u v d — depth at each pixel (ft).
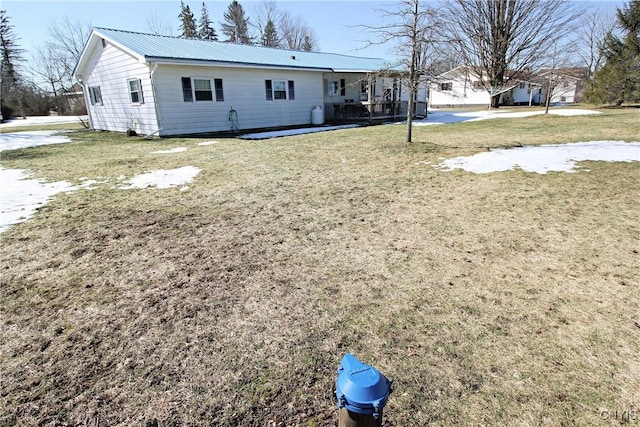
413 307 7.68
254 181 18.89
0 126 66.28
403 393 5.47
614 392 5.38
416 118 59.52
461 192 15.93
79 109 102.99
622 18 61.77
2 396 5.61
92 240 11.82
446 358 6.17
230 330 7.09
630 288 8.16
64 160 26.86
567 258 9.69
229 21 146.30
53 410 5.33
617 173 17.76
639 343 6.39
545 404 5.21
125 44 39.45
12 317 7.73
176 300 8.20
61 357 6.46
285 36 145.89
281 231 12.13
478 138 31.78
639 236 10.89
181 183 18.94
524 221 12.41
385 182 18.02
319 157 24.94
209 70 41.93
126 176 20.93
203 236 11.88
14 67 121.80
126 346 6.70
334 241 11.21
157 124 39.24
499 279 8.73
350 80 62.34
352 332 6.93
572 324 6.97
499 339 6.61
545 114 52.54
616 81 59.62
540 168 19.42
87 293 8.61
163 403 5.41
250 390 5.61
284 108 50.11
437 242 10.94
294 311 7.66
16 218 14.17
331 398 5.42
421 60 28.68
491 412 5.10
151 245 11.29
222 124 44.27
